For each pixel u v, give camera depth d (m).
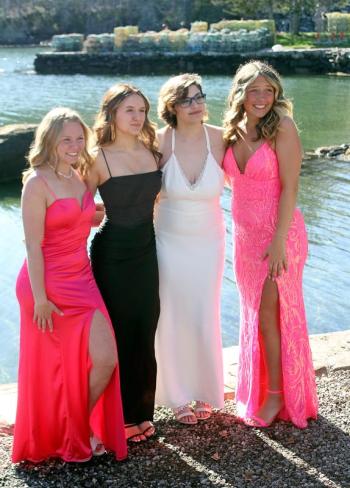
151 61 32.16
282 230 3.11
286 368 3.23
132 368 3.16
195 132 3.23
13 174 11.00
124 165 3.07
